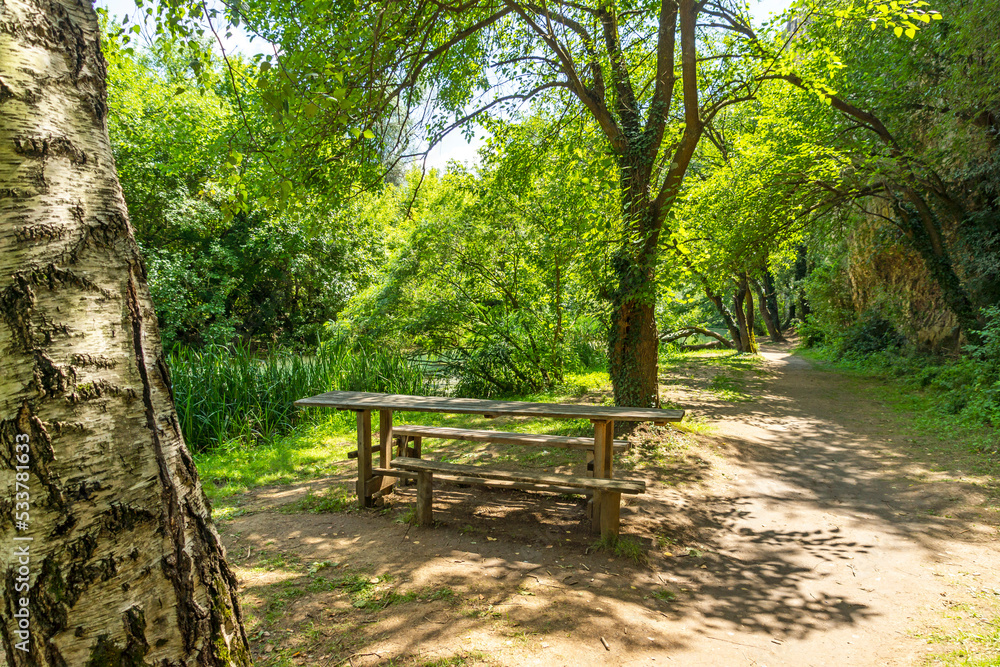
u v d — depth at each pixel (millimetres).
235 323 18422
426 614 2936
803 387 13883
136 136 15820
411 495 5090
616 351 7590
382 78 5117
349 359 10820
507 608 3031
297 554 3711
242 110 4484
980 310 10523
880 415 10320
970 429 8273
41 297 1487
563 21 7227
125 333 1642
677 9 7000
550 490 4922
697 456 6773
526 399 11234
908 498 5844
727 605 3471
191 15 3859
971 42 10148
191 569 1703
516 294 12648
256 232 18812
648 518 4754
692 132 6848
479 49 8289
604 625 2951
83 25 1692
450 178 11594
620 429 7254
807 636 3145
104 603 1505
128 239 1716
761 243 12492
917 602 3605
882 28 11195
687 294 22250
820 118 12375
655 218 7211
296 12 4891
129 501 1568
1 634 1433
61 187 1557
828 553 4406
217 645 1740
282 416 8281
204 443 7492
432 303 11961
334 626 2809
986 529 4895
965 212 12656
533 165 9422
